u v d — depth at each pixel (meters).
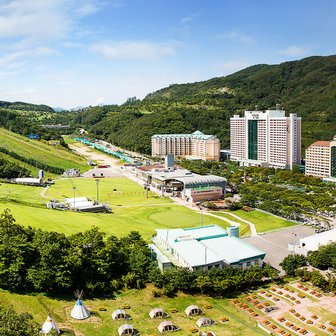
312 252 168.75
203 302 137.12
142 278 146.12
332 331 121.06
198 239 179.88
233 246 172.25
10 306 113.12
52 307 126.69
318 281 146.62
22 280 133.25
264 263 170.50
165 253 168.62
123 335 114.06
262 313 131.00
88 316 123.00
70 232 193.50
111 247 148.50
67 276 133.75
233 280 143.88
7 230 142.88
